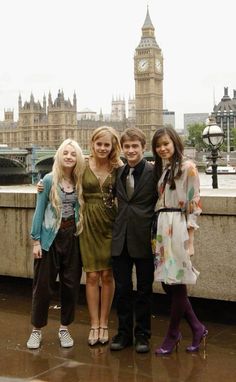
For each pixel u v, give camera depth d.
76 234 4.85
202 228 5.46
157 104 173.25
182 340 4.95
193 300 5.79
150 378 4.10
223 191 6.63
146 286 4.71
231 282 5.36
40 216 4.79
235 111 159.38
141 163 4.66
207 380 4.04
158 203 4.54
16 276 6.66
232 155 87.75
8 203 6.60
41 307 4.80
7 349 4.79
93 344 4.84
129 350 4.72
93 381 4.05
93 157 4.88
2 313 5.91
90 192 4.82
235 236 5.31
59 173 4.79
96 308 4.91
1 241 6.73
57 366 4.37
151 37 172.88
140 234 4.61
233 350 4.68
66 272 4.85
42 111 162.62
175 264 4.38
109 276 4.89
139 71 171.62
